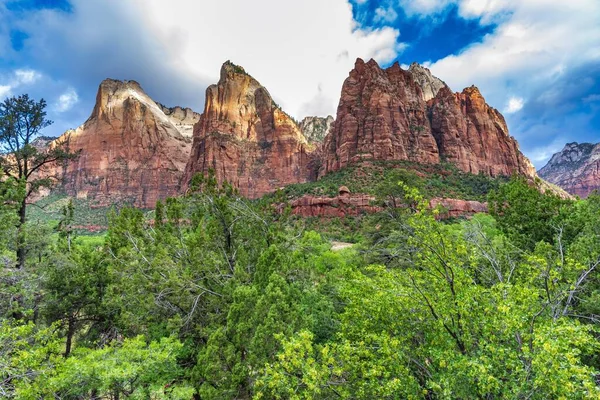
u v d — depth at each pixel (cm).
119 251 1958
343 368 890
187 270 1748
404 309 968
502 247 1645
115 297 1766
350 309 1090
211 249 2002
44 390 984
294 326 1313
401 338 917
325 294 1908
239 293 1386
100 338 1992
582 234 1590
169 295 1702
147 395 1223
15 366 999
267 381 1045
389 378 905
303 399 937
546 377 624
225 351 1280
